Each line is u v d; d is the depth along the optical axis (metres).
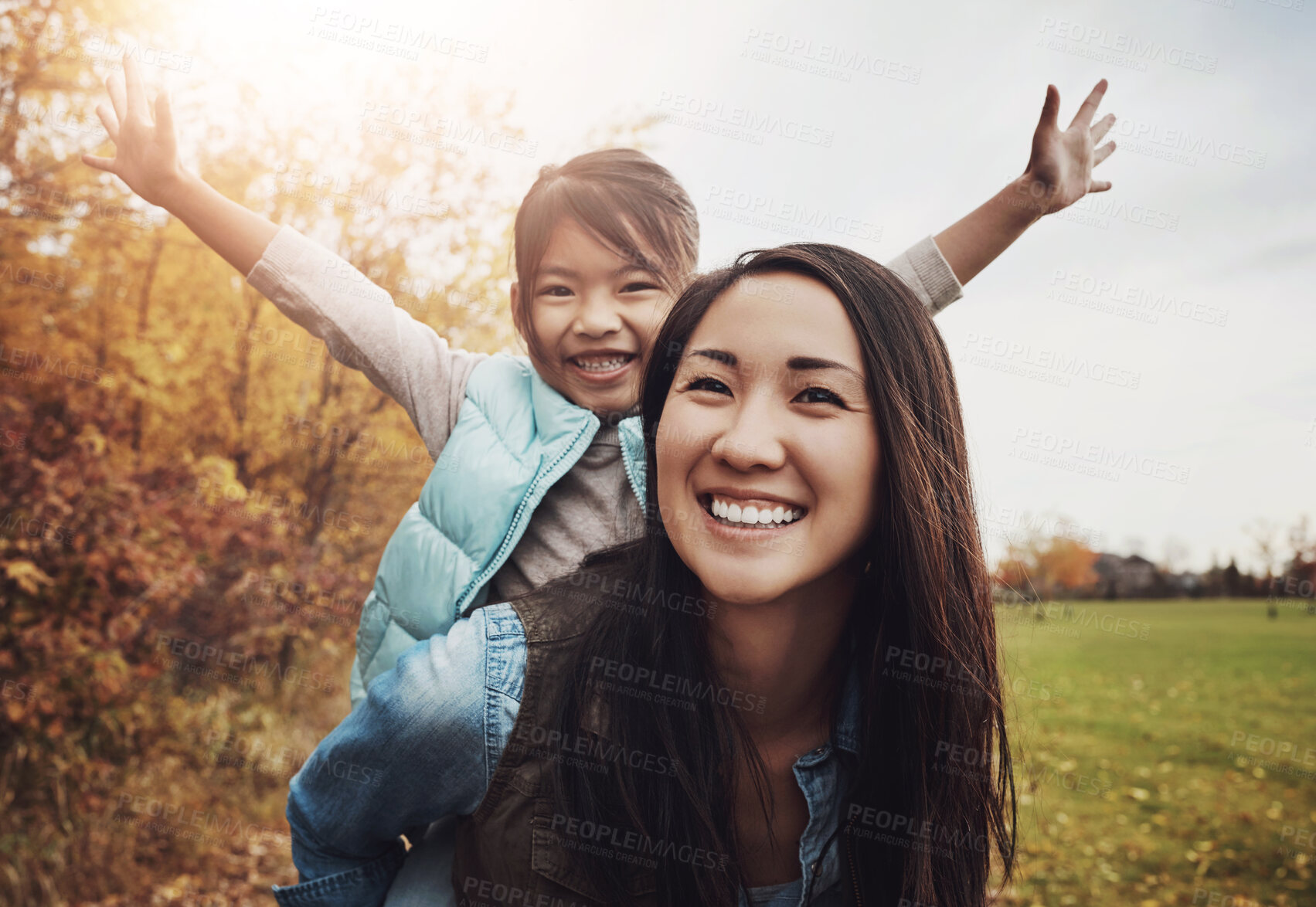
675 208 1.84
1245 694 5.94
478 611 1.01
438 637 1.00
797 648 0.96
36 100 3.60
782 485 0.83
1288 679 6.12
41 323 3.80
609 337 1.73
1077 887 3.70
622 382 1.75
